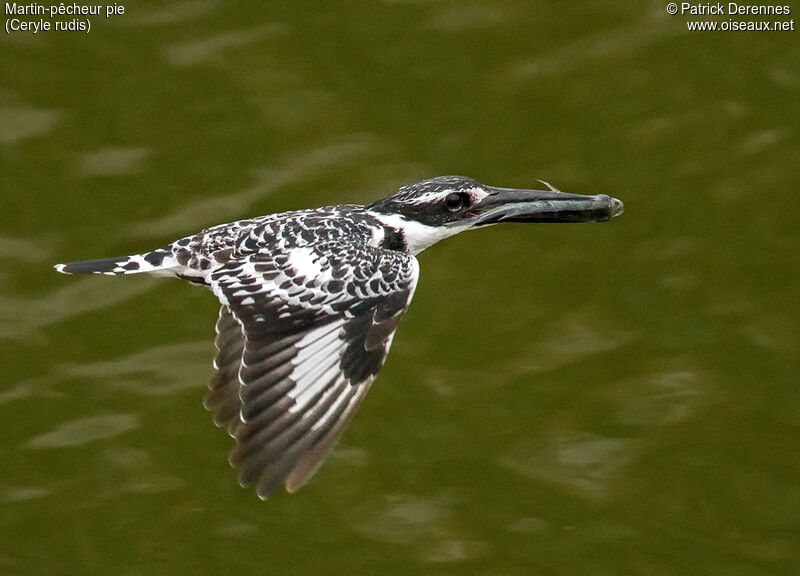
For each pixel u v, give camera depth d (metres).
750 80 18.67
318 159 17.34
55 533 13.95
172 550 13.84
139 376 15.26
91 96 17.92
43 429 14.75
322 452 10.09
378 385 15.41
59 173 17.14
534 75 18.45
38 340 15.57
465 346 15.89
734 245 17.06
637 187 17.50
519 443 14.88
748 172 17.72
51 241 16.48
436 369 15.62
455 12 19.03
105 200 16.89
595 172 17.53
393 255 11.10
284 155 17.38
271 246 11.10
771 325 16.19
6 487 14.26
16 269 16.20
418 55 18.53
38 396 15.03
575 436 14.98
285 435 10.09
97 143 17.47
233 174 17.17
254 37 18.62
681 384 15.53
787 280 16.69
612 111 18.19
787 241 17.09
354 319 10.73
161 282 16.19
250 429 10.07
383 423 15.03
